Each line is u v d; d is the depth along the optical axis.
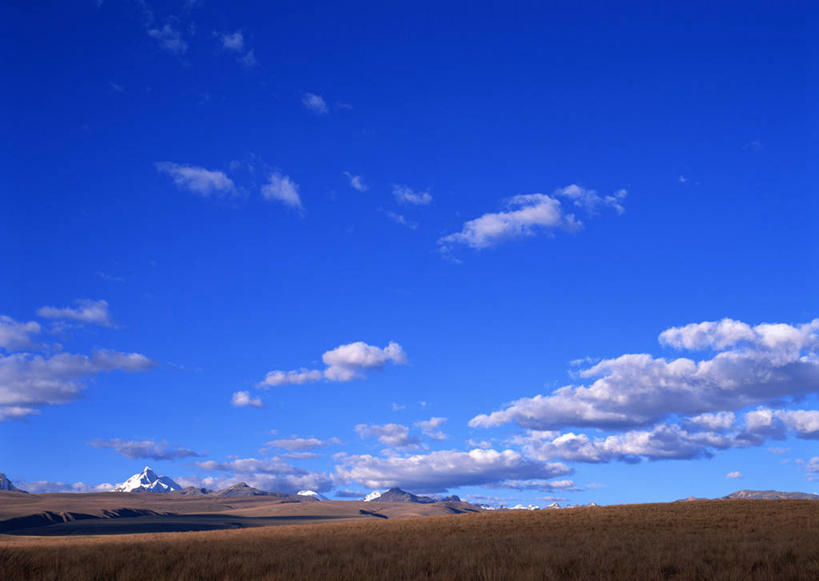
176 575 18.97
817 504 62.97
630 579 18.09
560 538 36.47
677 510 61.75
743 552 24.12
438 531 49.22
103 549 32.00
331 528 63.38
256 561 22.81
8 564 20.42
